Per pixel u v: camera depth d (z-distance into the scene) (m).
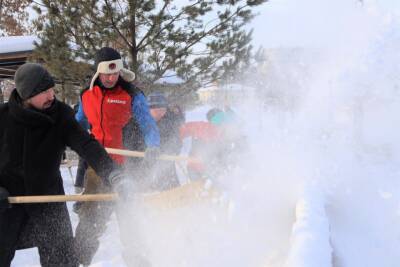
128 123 3.76
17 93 2.65
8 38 11.44
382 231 3.29
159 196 3.83
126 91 3.73
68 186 7.95
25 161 2.65
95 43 7.99
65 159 9.17
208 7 8.03
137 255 2.74
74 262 2.91
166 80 8.73
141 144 3.88
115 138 3.72
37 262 4.15
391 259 2.90
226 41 8.27
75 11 7.70
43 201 2.66
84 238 3.53
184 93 8.52
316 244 2.49
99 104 3.69
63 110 2.76
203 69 8.34
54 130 2.70
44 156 2.70
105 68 3.57
